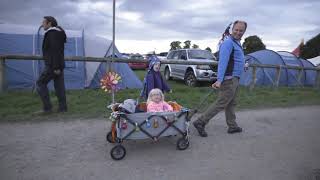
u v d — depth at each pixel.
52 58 6.82
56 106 7.85
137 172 4.45
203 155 5.12
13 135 5.75
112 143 5.48
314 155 5.24
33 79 11.07
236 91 6.09
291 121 7.43
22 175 4.25
